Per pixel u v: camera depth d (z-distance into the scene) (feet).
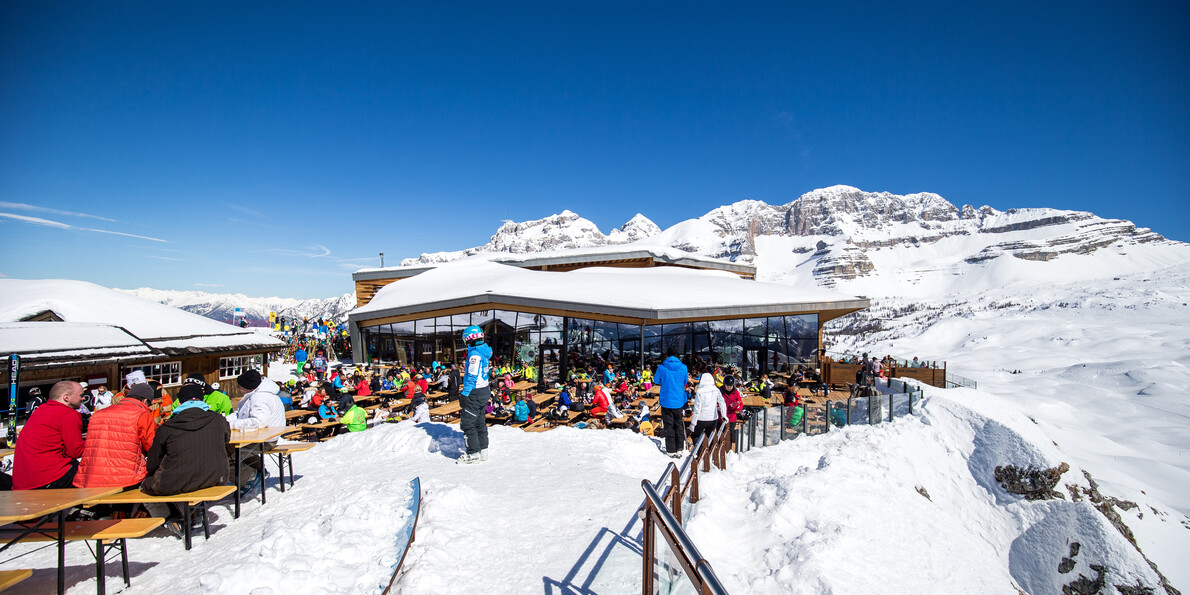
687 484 16.85
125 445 16.69
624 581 13.51
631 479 22.74
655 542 12.57
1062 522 42.34
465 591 12.91
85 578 13.79
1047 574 41.14
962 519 44.96
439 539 15.26
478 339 25.91
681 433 30.30
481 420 25.22
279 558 13.29
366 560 14.24
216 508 19.79
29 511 12.39
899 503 23.97
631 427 46.42
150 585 13.43
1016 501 46.32
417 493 18.53
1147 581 37.14
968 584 20.40
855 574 16.16
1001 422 50.80
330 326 133.18
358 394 61.93
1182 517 53.98
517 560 14.66
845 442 43.55
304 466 25.90
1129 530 47.67
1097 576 38.68
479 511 17.94
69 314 63.72
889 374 89.76
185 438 16.08
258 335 82.43
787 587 14.65
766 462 30.42
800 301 87.92
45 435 16.28
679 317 76.64
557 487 21.15
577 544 15.69
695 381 69.77
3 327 54.34
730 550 16.85
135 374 31.55
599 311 79.00
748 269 172.14
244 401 22.49
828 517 19.36
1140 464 76.02
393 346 102.37
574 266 151.64
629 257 146.30
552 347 84.28
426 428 30.07
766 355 89.04
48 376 51.83
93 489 14.85
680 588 11.78
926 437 50.14
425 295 107.14
